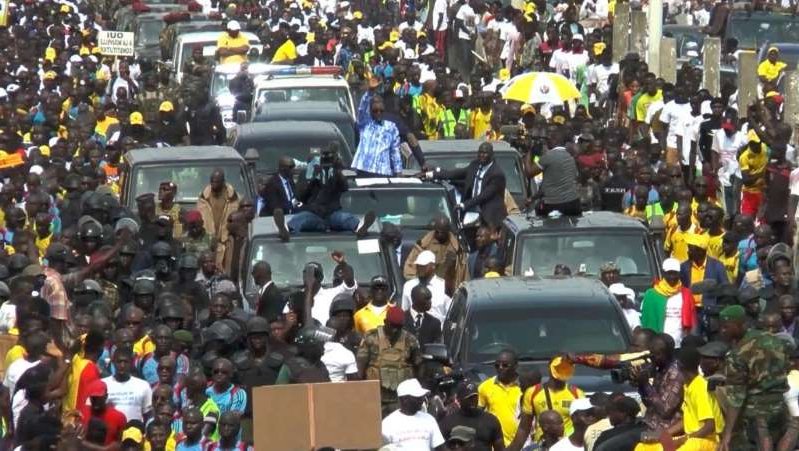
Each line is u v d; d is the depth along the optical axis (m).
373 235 39.16
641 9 77.38
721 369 28.66
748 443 27.84
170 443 29.84
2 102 65.12
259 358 31.27
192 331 34.72
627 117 62.00
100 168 49.19
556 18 85.38
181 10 97.88
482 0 82.25
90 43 84.81
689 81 59.38
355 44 81.44
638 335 30.70
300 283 38.19
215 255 40.09
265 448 25.69
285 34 82.31
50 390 29.00
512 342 32.81
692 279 40.50
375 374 31.70
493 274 38.44
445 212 43.16
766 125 47.47
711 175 48.59
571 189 40.28
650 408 28.41
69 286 36.12
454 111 62.88
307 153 49.97
